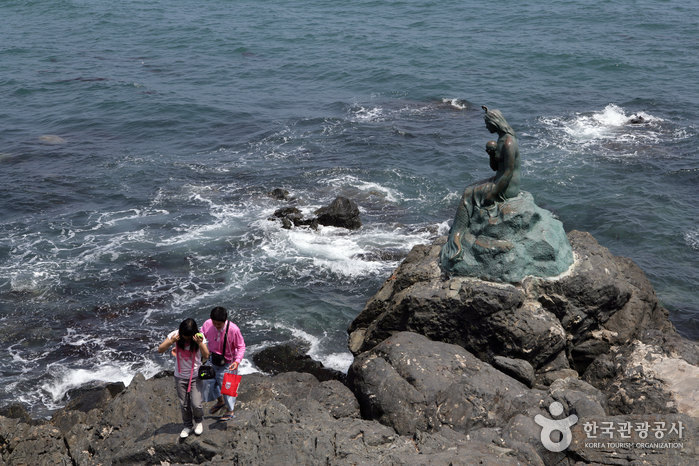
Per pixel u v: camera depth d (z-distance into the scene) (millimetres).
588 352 14367
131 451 10484
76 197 27391
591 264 14562
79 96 41031
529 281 13984
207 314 19672
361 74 44688
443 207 26422
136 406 12039
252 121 36406
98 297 20438
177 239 23969
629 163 29500
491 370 12531
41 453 11773
